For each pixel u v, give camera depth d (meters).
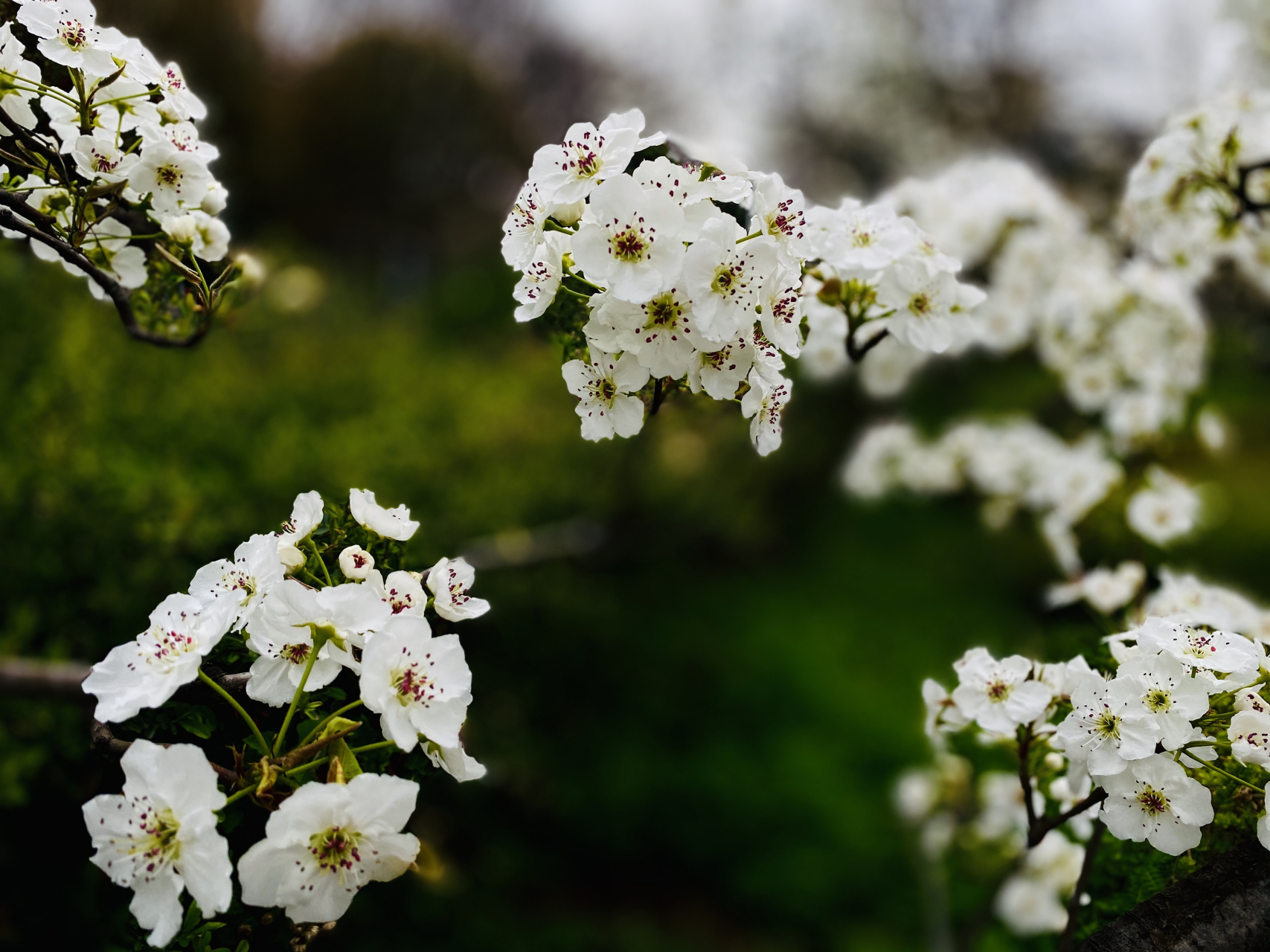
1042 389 4.57
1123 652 1.28
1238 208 2.23
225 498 3.34
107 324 3.92
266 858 0.91
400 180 12.87
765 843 4.43
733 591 6.67
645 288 1.11
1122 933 1.16
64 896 2.34
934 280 1.56
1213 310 4.57
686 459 5.45
